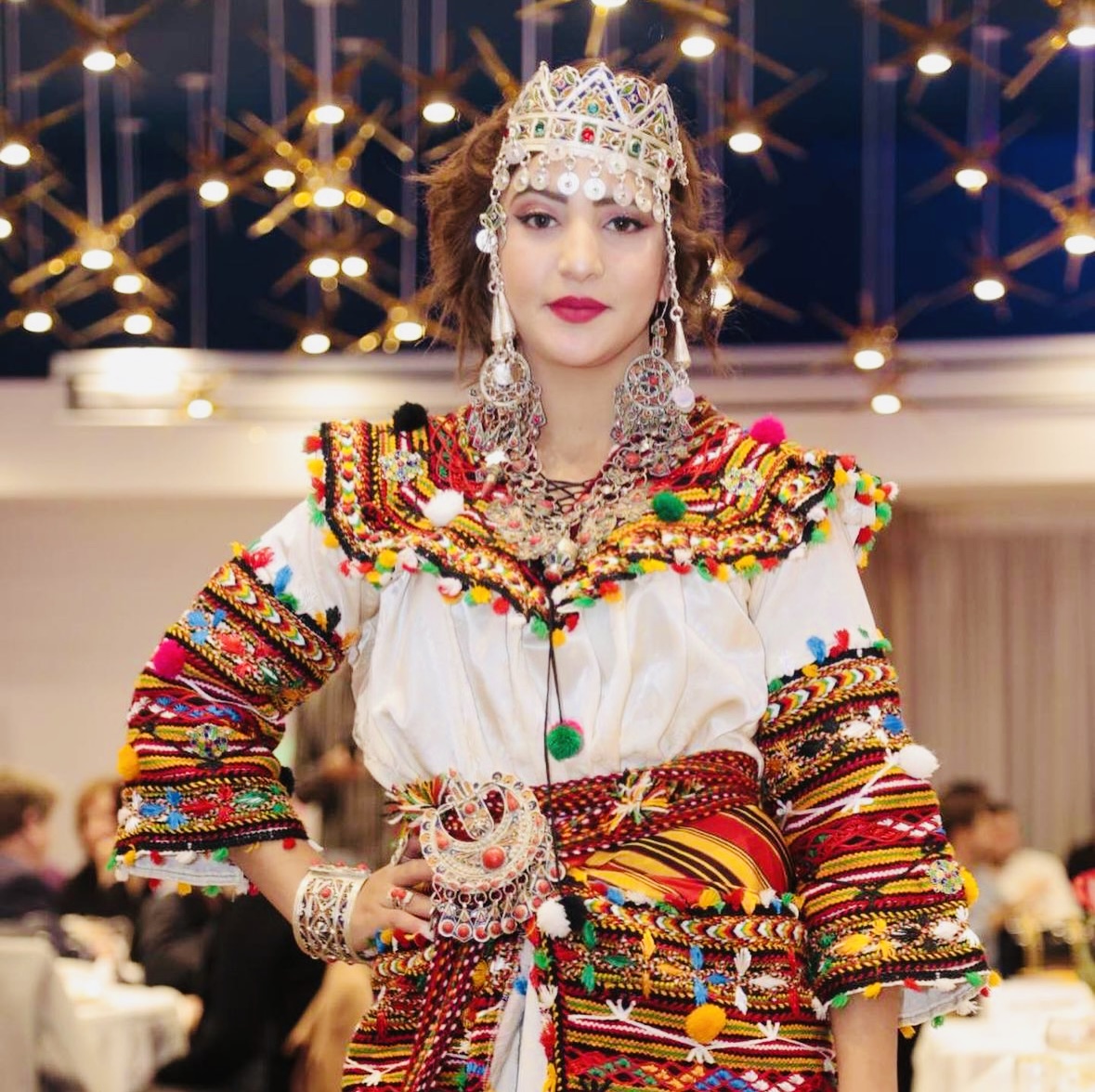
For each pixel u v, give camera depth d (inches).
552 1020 71.0
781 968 72.5
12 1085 230.4
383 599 76.6
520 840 72.2
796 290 403.5
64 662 464.8
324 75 300.4
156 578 464.8
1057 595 478.6
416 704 75.1
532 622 74.0
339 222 369.1
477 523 77.3
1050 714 478.0
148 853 77.7
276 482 416.2
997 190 396.8
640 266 78.5
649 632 74.4
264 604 78.4
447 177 86.5
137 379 413.4
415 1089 71.1
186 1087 249.1
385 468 79.1
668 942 71.4
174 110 379.6
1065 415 401.7
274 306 413.1
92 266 312.2
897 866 73.4
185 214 407.8
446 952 72.7
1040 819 475.5
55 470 419.2
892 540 480.7
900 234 401.4
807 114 387.5
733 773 75.0
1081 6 233.8
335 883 75.9
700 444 79.8
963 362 403.2
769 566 76.2
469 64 261.9
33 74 268.2
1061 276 401.7
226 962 248.4
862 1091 72.3
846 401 397.1
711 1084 70.6
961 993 73.2
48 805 290.7
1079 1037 158.6
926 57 256.8
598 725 73.2
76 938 301.3
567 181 78.0
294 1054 243.6
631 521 76.5
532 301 78.5
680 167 81.4
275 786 79.0
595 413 80.1
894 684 76.7
